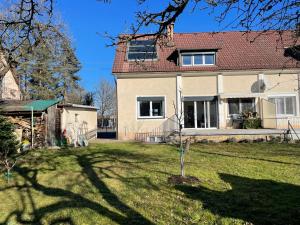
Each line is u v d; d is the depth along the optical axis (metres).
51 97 42.09
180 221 7.74
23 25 8.12
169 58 29.23
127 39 6.39
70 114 27.34
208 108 28.59
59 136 24.66
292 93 28.11
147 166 13.90
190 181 11.02
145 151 18.67
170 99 28.09
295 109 28.11
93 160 15.56
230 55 29.72
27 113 22.94
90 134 31.27
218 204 8.84
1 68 18.05
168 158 16.08
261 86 28.20
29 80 42.78
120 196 9.67
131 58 28.80
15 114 22.86
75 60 25.80
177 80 28.17
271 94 28.16
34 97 41.94
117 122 28.05
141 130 27.89
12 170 13.41
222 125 28.36
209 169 13.23
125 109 28.06
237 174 12.40
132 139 27.80
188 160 15.45
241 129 27.11
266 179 11.61
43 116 22.94
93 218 7.99
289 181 11.32
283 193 9.80
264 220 7.70
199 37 31.52
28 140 22.44
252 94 27.98
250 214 8.09
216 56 28.66
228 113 28.66
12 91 33.91
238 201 9.06
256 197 9.42
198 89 28.38
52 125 23.81
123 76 28.11
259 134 24.08
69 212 8.39
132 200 9.28
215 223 7.59
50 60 23.55
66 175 12.46
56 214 8.27
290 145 21.27
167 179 11.46
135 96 28.11
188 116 28.59
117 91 28.11
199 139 24.30
